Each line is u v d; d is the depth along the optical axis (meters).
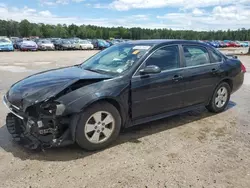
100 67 4.34
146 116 4.15
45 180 2.88
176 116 5.20
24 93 3.52
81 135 3.39
